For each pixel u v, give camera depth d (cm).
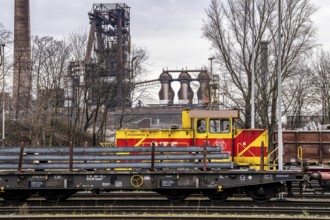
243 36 3628
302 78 5244
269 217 1330
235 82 3678
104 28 7438
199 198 1859
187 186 1614
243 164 2055
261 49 3559
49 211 1491
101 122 5266
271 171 1630
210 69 4491
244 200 1750
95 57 5228
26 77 5950
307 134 2706
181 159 1619
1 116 5006
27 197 1727
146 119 7894
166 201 1719
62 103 5359
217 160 1714
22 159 1608
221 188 1619
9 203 1673
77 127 5262
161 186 1608
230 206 1580
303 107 5319
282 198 1786
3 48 4916
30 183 1600
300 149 2212
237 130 2102
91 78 5050
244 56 3609
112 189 1630
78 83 5119
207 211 1479
